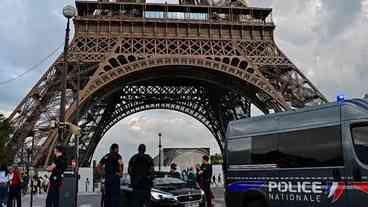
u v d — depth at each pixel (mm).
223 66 72688
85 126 97312
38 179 73188
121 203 30859
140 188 23453
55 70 70375
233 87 77688
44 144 66750
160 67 73062
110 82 69875
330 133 19125
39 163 66250
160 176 35938
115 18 75312
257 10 82812
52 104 68688
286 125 21609
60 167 25781
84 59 70438
